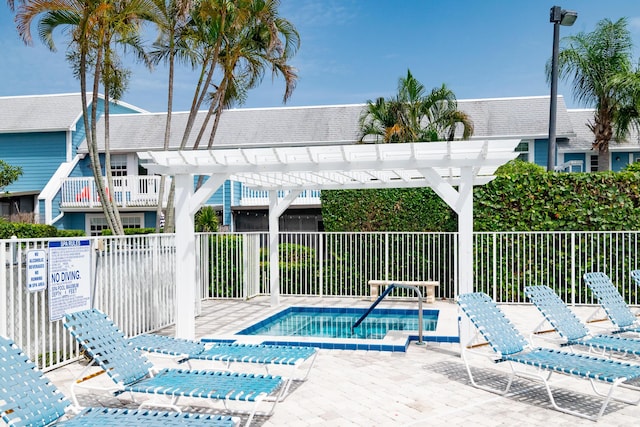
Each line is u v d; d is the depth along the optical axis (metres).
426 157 8.41
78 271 7.80
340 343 8.84
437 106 18.48
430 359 8.11
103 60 13.81
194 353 6.46
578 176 13.55
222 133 23.75
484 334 6.68
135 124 25.25
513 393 6.42
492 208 14.00
